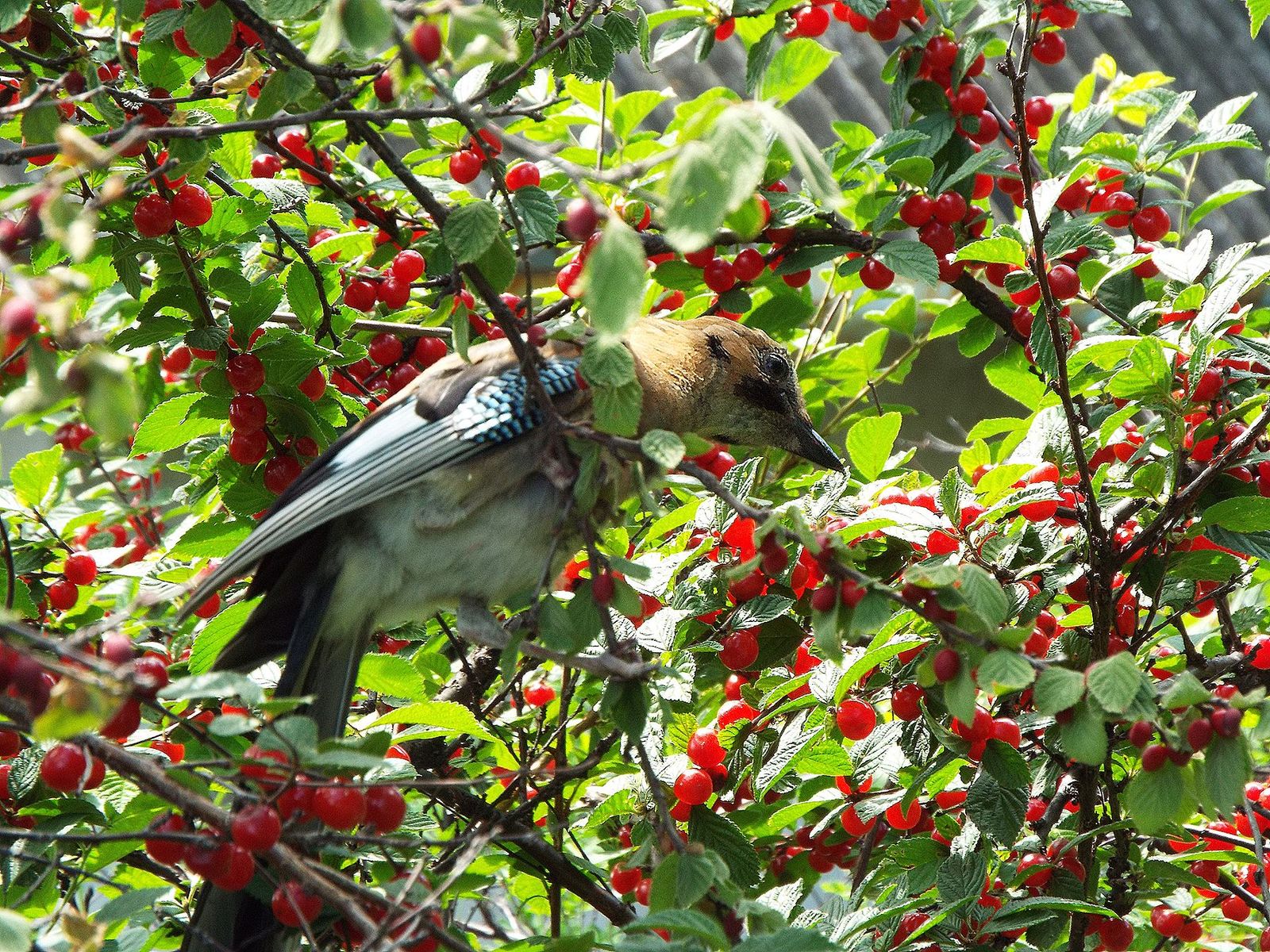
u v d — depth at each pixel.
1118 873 7.40
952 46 8.73
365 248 8.88
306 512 6.86
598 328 4.27
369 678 7.65
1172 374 6.93
